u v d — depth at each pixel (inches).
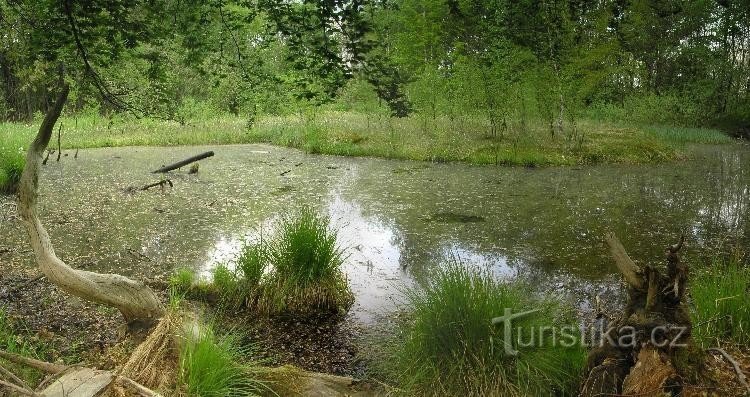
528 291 197.9
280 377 140.2
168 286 222.8
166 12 199.8
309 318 200.7
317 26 179.5
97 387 103.3
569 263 263.9
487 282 146.1
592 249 286.7
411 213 370.3
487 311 137.6
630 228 328.5
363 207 388.8
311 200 410.9
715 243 293.4
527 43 274.8
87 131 840.3
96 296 126.4
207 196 421.1
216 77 240.5
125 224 330.6
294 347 178.7
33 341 163.3
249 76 213.5
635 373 114.7
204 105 912.9
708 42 1101.7
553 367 134.5
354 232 321.7
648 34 988.6
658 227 329.7
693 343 118.2
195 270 246.7
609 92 1011.9
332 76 188.2
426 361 138.3
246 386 131.0
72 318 187.6
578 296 219.9
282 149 740.7
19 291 210.4
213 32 205.2
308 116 848.3
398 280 240.7
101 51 204.4
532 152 623.8
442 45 754.2
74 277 123.9
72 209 369.1
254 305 208.4
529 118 738.2
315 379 143.2
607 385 118.6
